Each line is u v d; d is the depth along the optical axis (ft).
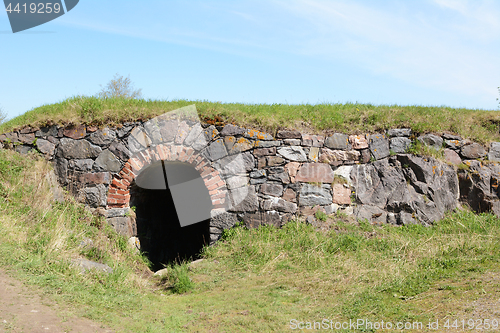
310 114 25.18
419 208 23.40
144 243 24.48
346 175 23.95
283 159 23.30
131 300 14.64
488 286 13.74
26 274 13.91
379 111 25.98
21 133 23.57
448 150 24.72
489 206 23.66
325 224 22.65
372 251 19.93
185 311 14.29
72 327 11.05
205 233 25.05
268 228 22.47
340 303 14.40
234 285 17.13
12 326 10.30
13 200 19.62
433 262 17.17
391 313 12.85
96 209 22.29
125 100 24.90
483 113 27.20
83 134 22.91
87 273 15.84
